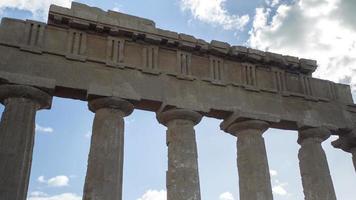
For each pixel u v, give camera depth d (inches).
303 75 1112.2
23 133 739.4
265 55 1048.8
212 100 938.1
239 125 946.1
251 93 1001.5
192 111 894.4
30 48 818.8
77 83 825.5
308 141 1018.7
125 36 920.3
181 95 908.6
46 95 799.1
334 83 1147.9
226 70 1008.9
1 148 713.0
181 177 813.9
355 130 1071.0
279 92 1035.9
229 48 1016.2
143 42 940.0
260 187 871.7
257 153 911.7
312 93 1091.3
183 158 835.4
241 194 887.7
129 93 856.9
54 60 831.7
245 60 1042.1
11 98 769.6
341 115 1090.1
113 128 810.8
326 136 1031.6
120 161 789.9
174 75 926.4
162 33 947.3
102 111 828.0
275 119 970.7
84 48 871.7
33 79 789.2
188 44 966.4
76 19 873.5
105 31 901.8
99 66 864.3
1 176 689.6
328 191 944.9
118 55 893.8
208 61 1000.9
